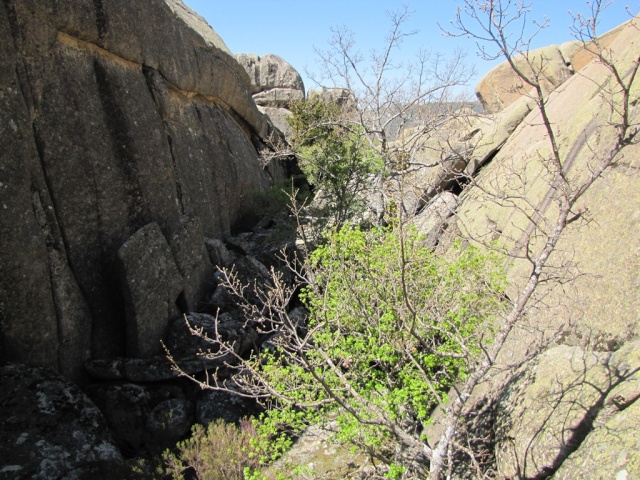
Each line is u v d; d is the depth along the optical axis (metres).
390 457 4.71
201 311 7.46
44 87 5.96
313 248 9.41
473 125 12.41
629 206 4.05
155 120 8.16
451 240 5.87
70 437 4.62
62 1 6.27
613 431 2.65
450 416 3.24
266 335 7.01
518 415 3.46
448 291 4.42
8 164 5.14
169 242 7.73
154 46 8.66
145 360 5.95
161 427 5.43
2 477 4.09
